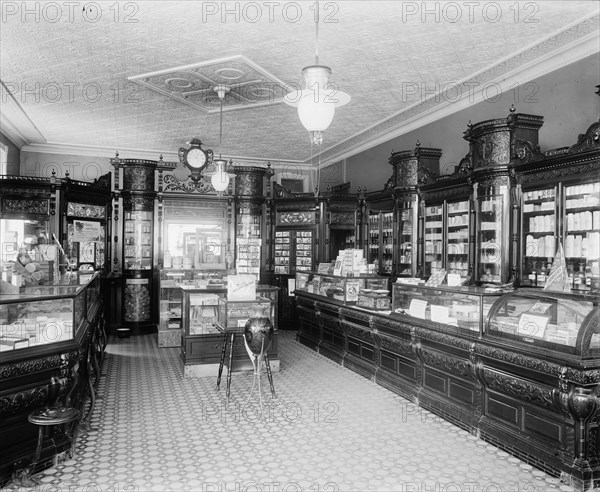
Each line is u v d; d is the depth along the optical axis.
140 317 10.01
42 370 3.77
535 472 3.76
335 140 10.35
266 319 5.41
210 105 7.77
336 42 5.40
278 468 3.82
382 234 9.34
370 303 6.66
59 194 8.71
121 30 5.09
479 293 4.61
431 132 8.36
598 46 5.34
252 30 5.10
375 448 4.22
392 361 6.03
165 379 6.46
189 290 6.67
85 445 4.26
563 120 5.83
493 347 4.23
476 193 6.66
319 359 7.64
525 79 6.31
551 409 3.75
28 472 3.58
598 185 5.08
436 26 5.02
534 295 4.16
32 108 7.93
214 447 4.23
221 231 10.70
